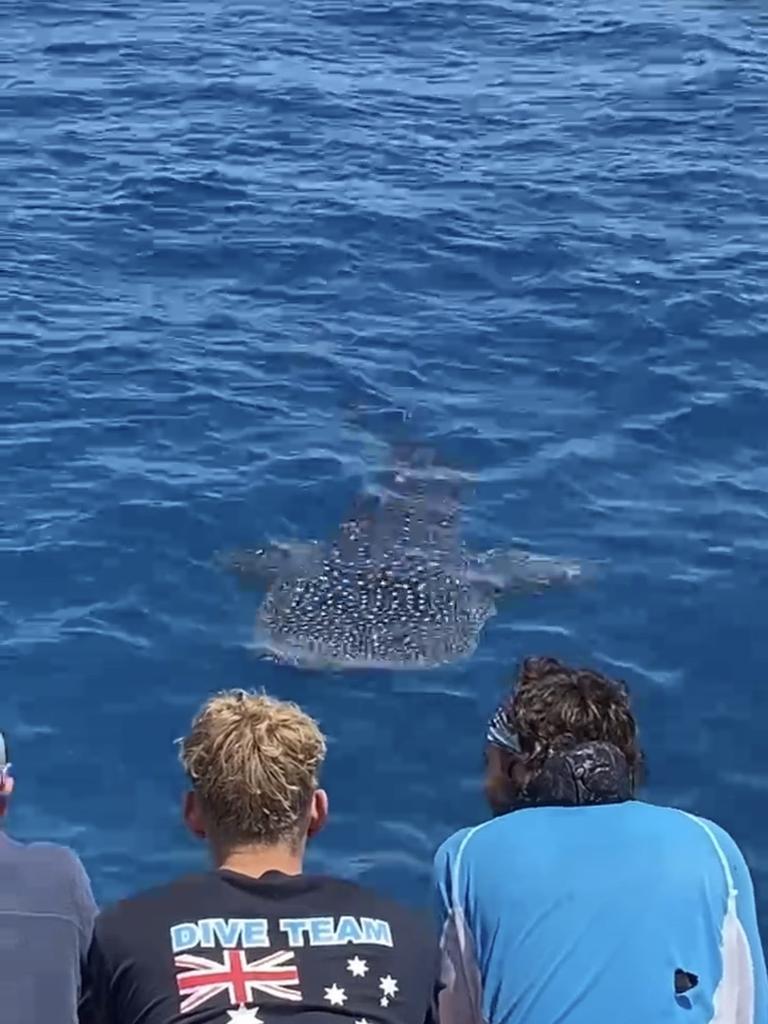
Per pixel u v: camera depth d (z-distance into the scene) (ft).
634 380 43.57
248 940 14.37
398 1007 14.21
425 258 50.62
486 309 47.60
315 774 15.39
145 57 68.44
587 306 47.70
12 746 30.01
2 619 33.37
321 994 14.08
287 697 31.17
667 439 40.73
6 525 36.45
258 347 44.93
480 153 59.31
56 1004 14.98
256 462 39.11
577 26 74.33
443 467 39.11
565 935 14.73
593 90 66.23
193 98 63.87
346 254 50.78
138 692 31.42
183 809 16.03
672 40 72.38
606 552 35.99
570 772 15.69
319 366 43.96
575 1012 14.44
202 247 51.01
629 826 15.33
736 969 14.76
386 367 44.06
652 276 49.55
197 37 71.46
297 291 48.52
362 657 32.07
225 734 15.15
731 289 48.73
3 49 69.05
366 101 64.23
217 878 14.75
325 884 14.87
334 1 77.20
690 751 30.22
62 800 28.81
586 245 51.72
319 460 39.24
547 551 35.88
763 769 29.81
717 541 36.60
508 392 42.96
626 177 57.47
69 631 33.04
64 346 44.42
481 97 65.21
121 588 34.37
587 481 38.73
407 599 33.65
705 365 44.37
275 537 36.09
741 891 15.12
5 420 40.65
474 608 33.58
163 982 14.07
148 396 42.04
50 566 35.04
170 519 36.65
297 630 32.81
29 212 53.01
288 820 15.08
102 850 27.73
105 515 36.83
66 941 15.42
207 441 40.04
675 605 34.27
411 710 30.94
